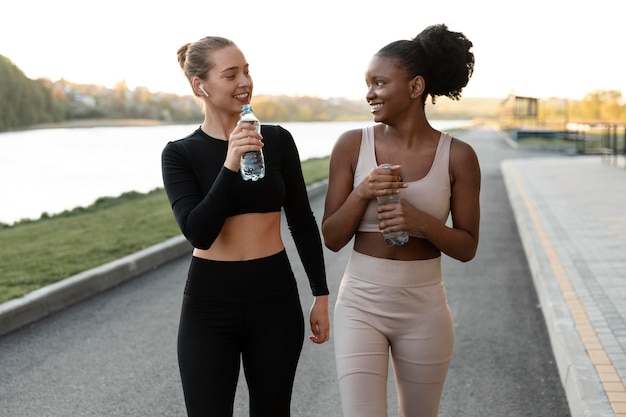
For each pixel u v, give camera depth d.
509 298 6.84
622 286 6.43
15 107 113.12
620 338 4.88
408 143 2.75
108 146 46.09
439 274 2.79
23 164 29.75
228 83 2.63
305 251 2.93
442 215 2.75
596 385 4.03
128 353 5.27
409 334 2.72
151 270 8.31
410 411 2.83
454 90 2.77
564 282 6.62
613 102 121.81
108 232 10.47
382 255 2.72
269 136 2.76
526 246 9.30
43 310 6.34
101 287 7.32
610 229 9.88
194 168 2.67
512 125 72.00
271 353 2.69
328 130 89.81
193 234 2.49
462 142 2.77
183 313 2.71
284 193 2.78
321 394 4.46
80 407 4.28
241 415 4.17
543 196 14.43
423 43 2.68
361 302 2.71
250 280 2.65
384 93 2.68
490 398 4.39
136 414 4.18
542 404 4.29
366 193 2.62
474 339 5.57
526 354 5.20
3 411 4.23
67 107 142.88
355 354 2.67
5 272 7.50
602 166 23.02
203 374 2.63
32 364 5.05
